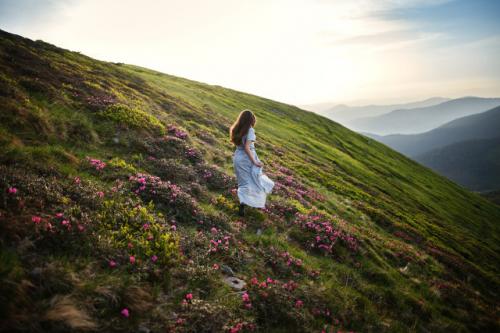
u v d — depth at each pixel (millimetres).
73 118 12500
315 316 7227
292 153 38219
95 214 6988
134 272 5867
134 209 7754
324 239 11578
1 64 14383
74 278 5016
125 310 4863
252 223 10820
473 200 89938
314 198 19953
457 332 10023
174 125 19438
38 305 4371
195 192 11258
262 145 32812
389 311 9547
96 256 5816
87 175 9117
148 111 19734
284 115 80438
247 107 64188
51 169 8203
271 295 6773
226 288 6695
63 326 4215
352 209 23078
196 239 8016
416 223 31797
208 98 51188
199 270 6699
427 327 9664
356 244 12719
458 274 19250
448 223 46312
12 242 5152
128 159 11641
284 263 8938
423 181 77625
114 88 22781
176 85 50812
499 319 12531
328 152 53375
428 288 12562
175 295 5895
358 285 10055
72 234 5887
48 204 6562
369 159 71125
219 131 27172
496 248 43125
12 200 5957
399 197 46219
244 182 10320
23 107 10719
